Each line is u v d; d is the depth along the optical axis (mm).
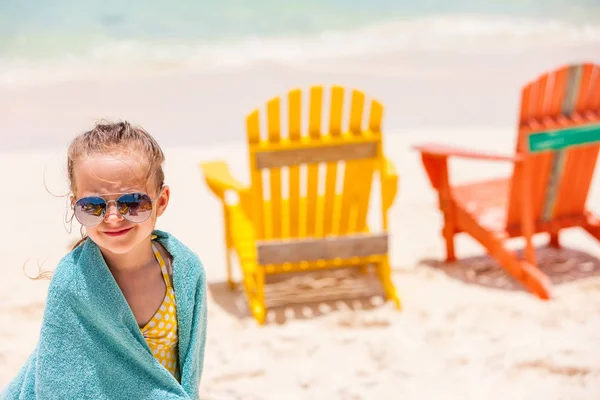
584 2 16344
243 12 15375
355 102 4133
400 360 3713
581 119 4383
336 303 4445
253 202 4141
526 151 4340
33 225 5703
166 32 13602
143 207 1993
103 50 12305
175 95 9742
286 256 4215
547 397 3367
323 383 3537
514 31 13797
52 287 1990
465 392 3432
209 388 3508
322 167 6750
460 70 10953
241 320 4227
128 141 2031
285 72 10938
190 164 7145
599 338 3859
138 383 2053
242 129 8352
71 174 2029
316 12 15539
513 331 3973
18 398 2178
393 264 4984
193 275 2191
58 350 1979
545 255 5059
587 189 4789
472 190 5152
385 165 4246
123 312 2014
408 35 13672
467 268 4902
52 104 9281
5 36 12977
